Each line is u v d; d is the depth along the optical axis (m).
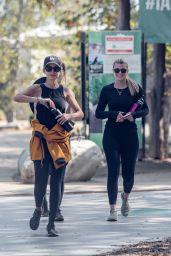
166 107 41.78
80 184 31.14
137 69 35.84
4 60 79.75
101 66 35.47
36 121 20.56
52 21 77.38
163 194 28.56
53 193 20.56
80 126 41.41
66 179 31.66
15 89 81.25
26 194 28.64
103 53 35.53
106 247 19.44
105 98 22.81
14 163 42.09
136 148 22.78
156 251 18.47
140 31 35.81
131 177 23.23
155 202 26.64
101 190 29.25
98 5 48.09
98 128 35.28
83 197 27.88
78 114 20.72
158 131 40.84
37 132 20.36
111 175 22.78
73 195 28.41
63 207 25.69
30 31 78.19
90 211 24.88
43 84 20.86
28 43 77.25
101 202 26.69
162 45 40.94
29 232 21.45
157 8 35.81
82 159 31.73
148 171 35.53
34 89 20.84
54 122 20.44
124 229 21.83
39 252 18.98
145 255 17.98
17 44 79.25
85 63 36.34
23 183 31.89
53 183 20.50
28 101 20.48
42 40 76.31
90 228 22.00
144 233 21.25
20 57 79.50
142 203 26.44
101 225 22.45
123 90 22.67
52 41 74.81
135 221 23.08
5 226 22.42
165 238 20.44
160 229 21.81
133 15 49.78
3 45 79.56
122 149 22.80
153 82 41.19
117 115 22.27
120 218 23.58
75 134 40.12
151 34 36.03
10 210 25.28
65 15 49.59
